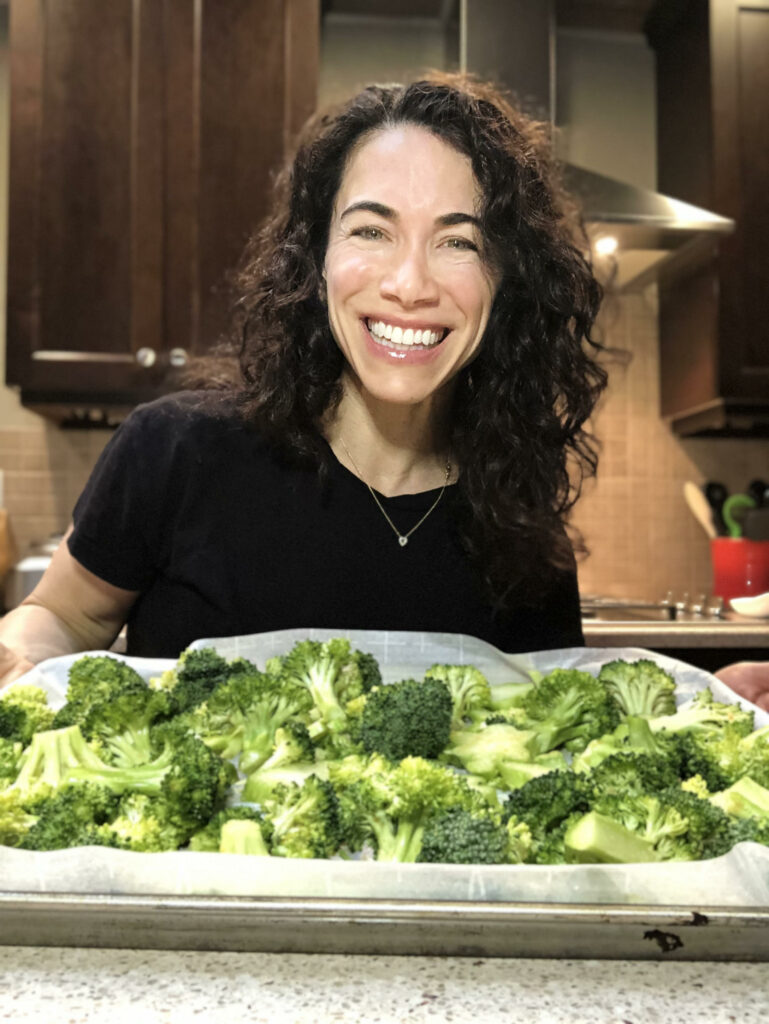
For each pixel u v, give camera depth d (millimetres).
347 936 452
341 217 983
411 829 635
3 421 2744
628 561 2908
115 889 515
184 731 732
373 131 1008
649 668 936
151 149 2340
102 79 2340
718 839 599
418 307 943
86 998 407
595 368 1224
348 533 1165
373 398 1121
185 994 413
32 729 802
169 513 1164
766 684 997
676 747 769
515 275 1059
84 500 1191
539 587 1216
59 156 2328
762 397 2512
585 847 557
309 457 1145
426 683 828
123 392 2385
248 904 446
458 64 2670
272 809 635
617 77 2969
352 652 973
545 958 457
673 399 2814
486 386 1131
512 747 792
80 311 2336
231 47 2359
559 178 1471
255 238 1367
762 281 2521
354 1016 398
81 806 620
